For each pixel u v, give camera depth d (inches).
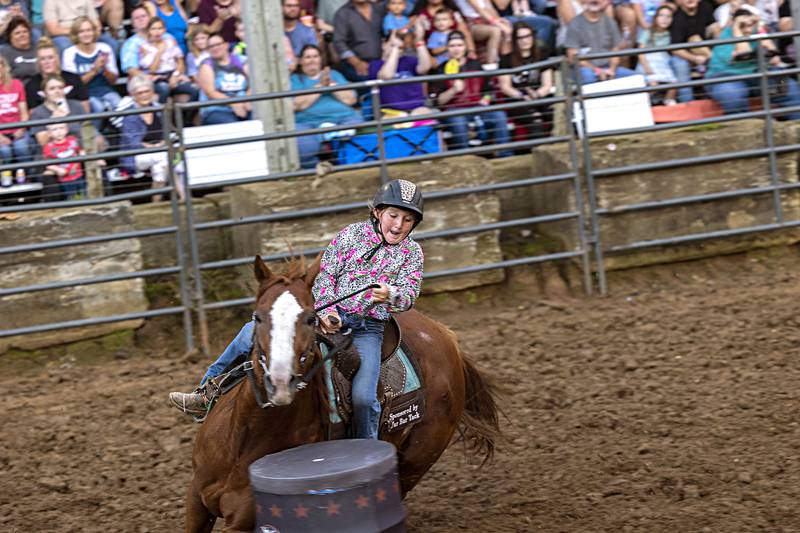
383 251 311.4
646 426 446.6
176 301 633.0
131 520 383.2
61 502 403.9
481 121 695.1
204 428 297.0
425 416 335.9
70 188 628.7
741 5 745.0
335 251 314.0
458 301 659.4
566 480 399.5
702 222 696.4
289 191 621.9
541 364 537.3
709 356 529.0
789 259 711.7
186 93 650.2
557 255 655.1
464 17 695.1
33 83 624.1
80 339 600.1
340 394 302.4
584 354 545.3
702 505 363.3
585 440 438.6
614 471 403.9
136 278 605.6
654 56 728.3
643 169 674.2
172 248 652.1
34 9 637.9
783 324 569.9
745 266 703.7
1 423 494.9
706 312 604.1
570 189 665.6
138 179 649.0
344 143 665.0
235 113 658.8
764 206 706.2
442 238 653.3
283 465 260.1
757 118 716.0
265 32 641.0
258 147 640.4
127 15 645.9
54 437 472.7
